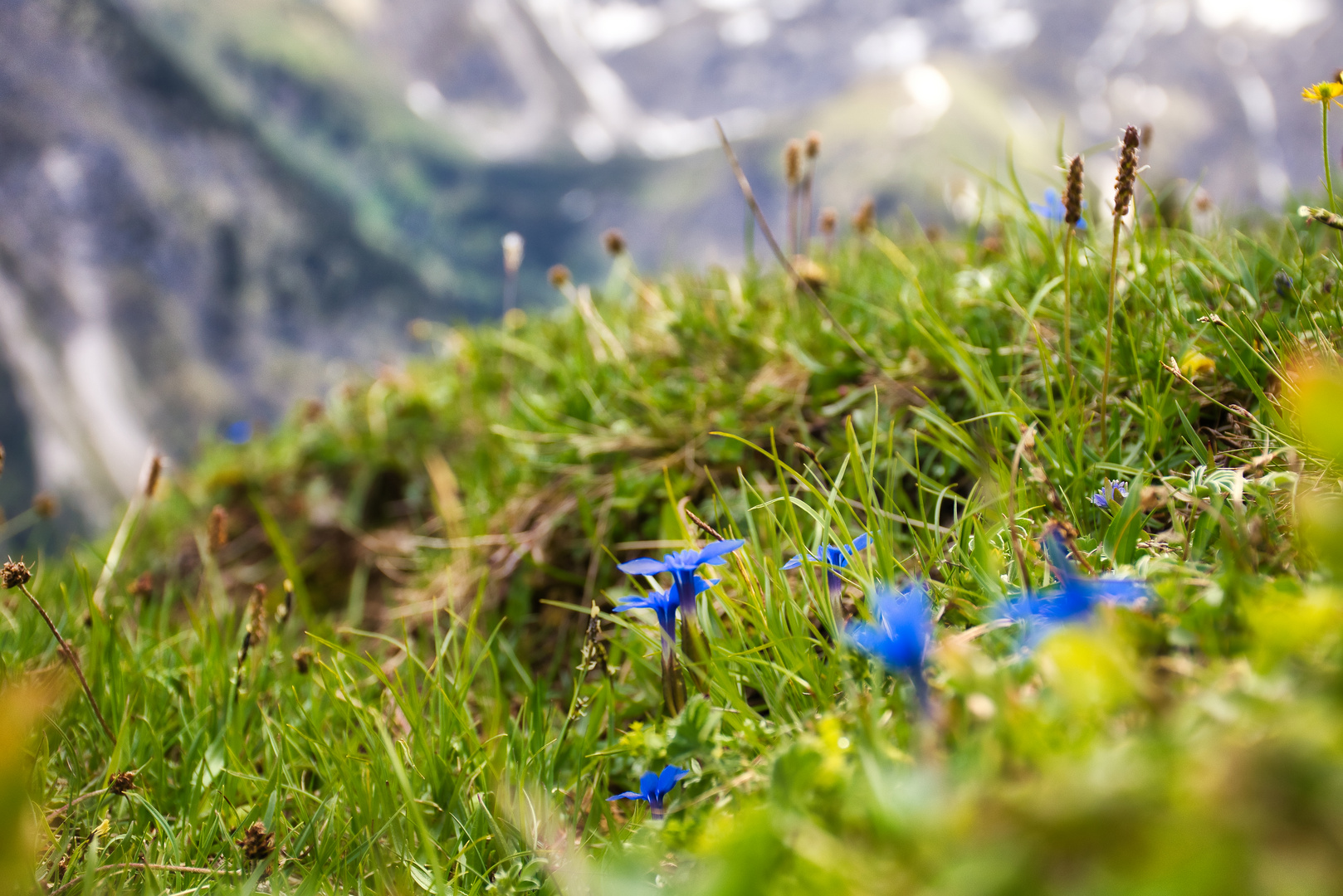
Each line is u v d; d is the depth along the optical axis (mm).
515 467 4547
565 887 1815
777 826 1078
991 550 1889
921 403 3475
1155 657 1294
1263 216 4332
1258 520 1568
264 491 5781
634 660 2729
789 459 3676
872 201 4492
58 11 158250
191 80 171625
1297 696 999
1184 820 795
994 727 1113
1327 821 759
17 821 1027
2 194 133875
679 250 5898
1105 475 2469
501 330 6137
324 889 2020
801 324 4234
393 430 5602
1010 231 4027
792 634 2223
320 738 2531
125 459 116000
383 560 4961
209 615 3250
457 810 2279
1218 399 2764
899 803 1046
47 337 123500
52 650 3314
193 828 2332
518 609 3824
